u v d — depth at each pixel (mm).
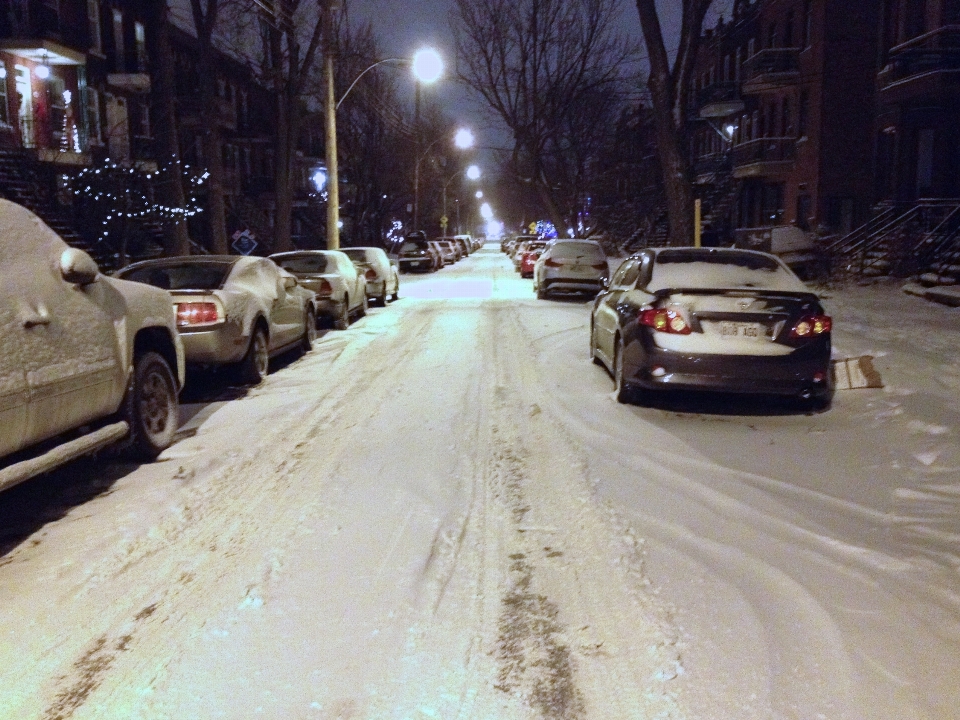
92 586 4770
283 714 3531
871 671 3787
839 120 30562
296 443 7758
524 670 3861
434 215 72188
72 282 6082
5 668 3941
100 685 3785
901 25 23938
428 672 3846
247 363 10461
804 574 4781
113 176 26172
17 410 5203
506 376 10758
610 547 5199
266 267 11844
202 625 4301
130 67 33562
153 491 6395
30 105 27062
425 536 5441
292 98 32344
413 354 12781
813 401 8516
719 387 7973
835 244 23625
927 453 6836
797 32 32812
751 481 6398
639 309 8328
